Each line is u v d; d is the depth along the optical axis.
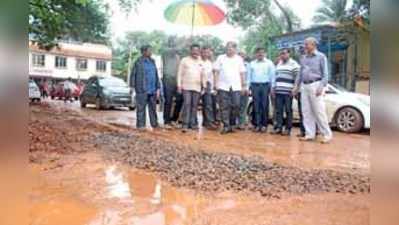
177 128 6.21
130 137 5.29
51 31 7.23
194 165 4.01
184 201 2.97
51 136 4.71
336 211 2.75
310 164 4.15
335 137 5.74
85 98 8.57
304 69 5.48
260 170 3.90
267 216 2.66
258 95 6.16
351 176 3.62
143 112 6.15
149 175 3.65
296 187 3.39
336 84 7.21
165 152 4.52
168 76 6.36
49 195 2.82
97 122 6.32
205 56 6.28
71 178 3.31
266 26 9.55
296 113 6.09
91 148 4.49
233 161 4.22
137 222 2.54
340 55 7.83
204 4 7.66
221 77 6.11
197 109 6.27
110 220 2.56
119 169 3.78
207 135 5.79
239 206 2.91
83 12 7.91
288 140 5.53
